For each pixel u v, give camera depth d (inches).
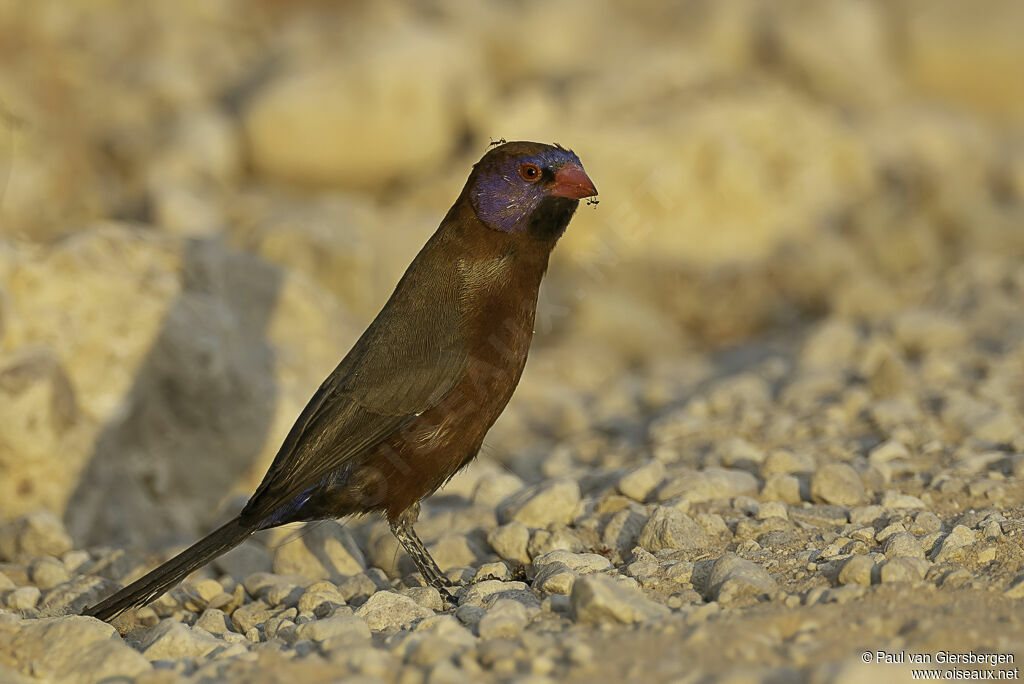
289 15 1109.1
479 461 486.3
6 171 685.9
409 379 321.4
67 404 430.3
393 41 945.5
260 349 504.7
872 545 319.3
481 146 918.4
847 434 454.3
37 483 417.7
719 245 861.8
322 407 324.2
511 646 244.4
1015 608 255.4
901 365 512.4
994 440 428.5
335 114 914.7
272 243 671.1
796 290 824.3
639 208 855.7
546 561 321.1
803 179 911.0
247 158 924.6
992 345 590.6
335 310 581.6
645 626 253.9
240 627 318.3
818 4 1150.3
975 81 1194.0
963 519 339.0
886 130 1035.3
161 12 1101.1
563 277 813.9
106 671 249.8
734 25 1145.4
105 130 890.7
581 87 948.6
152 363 455.2
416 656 242.8
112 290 458.6
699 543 337.1
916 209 938.7
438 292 328.2
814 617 252.5
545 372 699.4
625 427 546.9
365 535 401.4
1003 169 1041.5
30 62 861.8
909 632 242.8
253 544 390.3
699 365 700.0
